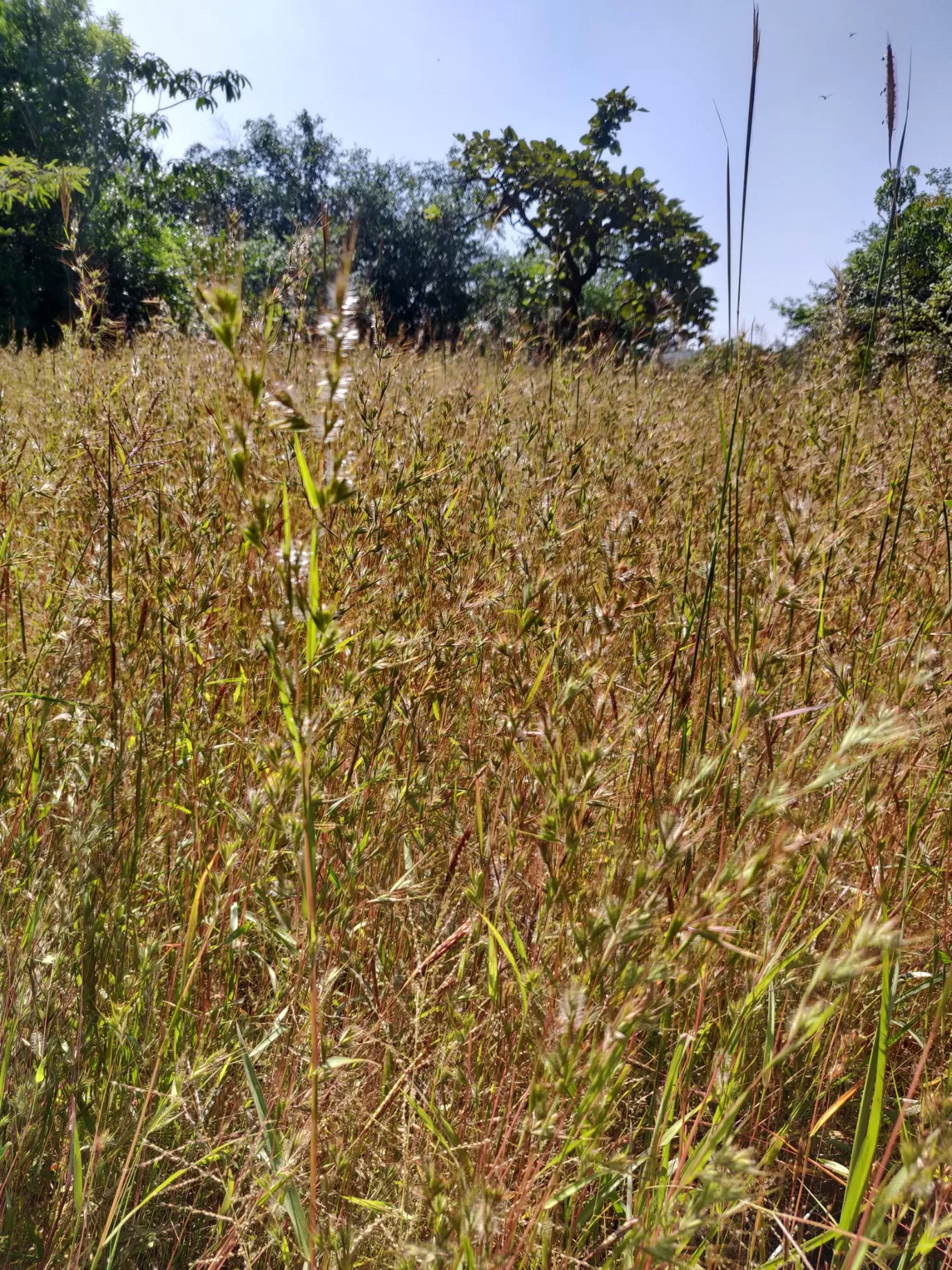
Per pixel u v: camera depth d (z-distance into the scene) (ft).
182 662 6.23
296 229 6.33
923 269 21.58
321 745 4.67
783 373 11.90
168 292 49.73
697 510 9.18
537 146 43.88
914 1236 4.59
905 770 5.68
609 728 4.81
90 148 63.52
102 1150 4.65
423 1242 3.95
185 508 6.84
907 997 5.57
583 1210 4.66
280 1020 4.94
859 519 7.52
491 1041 5.00
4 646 7.42
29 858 5.66
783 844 2.98
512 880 5.15
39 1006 4.94
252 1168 4.54
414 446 7.93
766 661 4.57
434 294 100.94
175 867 5.86
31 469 8.70
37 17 62.03
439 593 6.85
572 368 13.35
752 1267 4.34
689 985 3.24
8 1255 4.37
